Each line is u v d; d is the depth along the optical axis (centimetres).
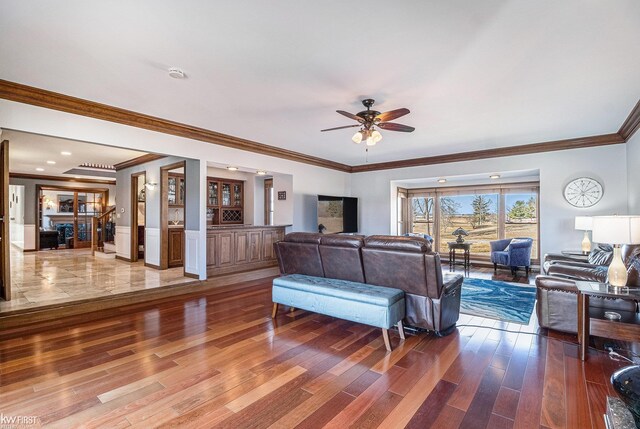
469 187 803
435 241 858
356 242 329
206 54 257
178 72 288
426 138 524
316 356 265
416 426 177
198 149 496
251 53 255
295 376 232
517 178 739
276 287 362
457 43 239
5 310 341
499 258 657
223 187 865
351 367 246
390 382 224
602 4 194
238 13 204
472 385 220
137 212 726
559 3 193
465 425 178
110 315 370
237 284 538
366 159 728
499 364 252
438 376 233
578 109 381
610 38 231
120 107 382
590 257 446
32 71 288
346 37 232
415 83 310
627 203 479
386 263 312
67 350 272
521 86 316
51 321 348
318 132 495
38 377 227
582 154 519
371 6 197
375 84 312
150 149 436
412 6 197
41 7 198
